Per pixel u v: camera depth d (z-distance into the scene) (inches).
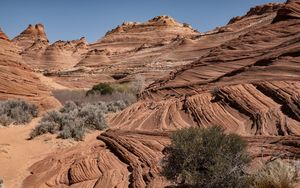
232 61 836.0
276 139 336.5
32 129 592.7
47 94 992.9
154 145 401.7
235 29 3176.7
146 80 2070.6
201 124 466.0
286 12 926.4
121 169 361.4
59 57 4503.0
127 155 394.9
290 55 601.0
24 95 904.9
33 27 6481.3
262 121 403.2
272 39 843.4
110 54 4047.7
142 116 607.8
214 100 533.6
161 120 536.1
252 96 483.5
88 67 3348.9
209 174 242.2
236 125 426.3
